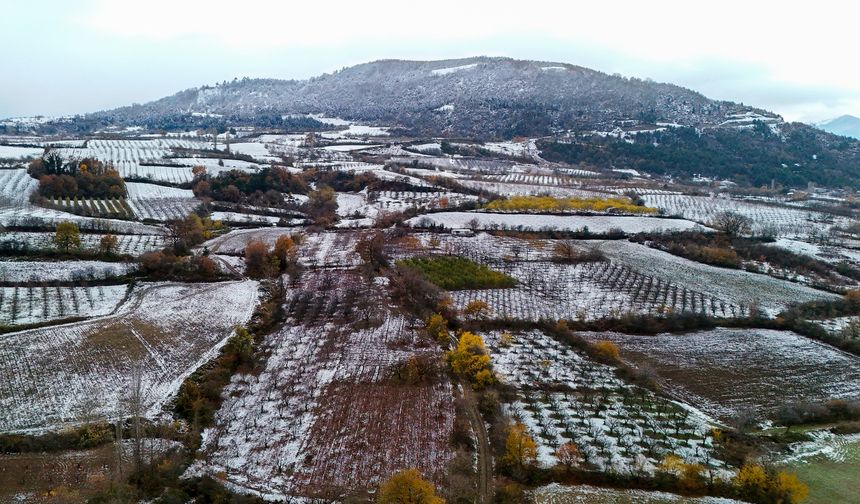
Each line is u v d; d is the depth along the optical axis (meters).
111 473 65.88
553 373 94.75
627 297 126.56
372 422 79.94
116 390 82.25
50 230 138.62
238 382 89.38
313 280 132.50
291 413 81.69
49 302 105.94
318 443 75.12
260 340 103.06
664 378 94.81
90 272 118.50
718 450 75.50
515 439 70.88
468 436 77.62
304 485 67.31
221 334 102.75
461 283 130.38
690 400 88.62
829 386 93.25
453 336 107.56
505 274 137.62
